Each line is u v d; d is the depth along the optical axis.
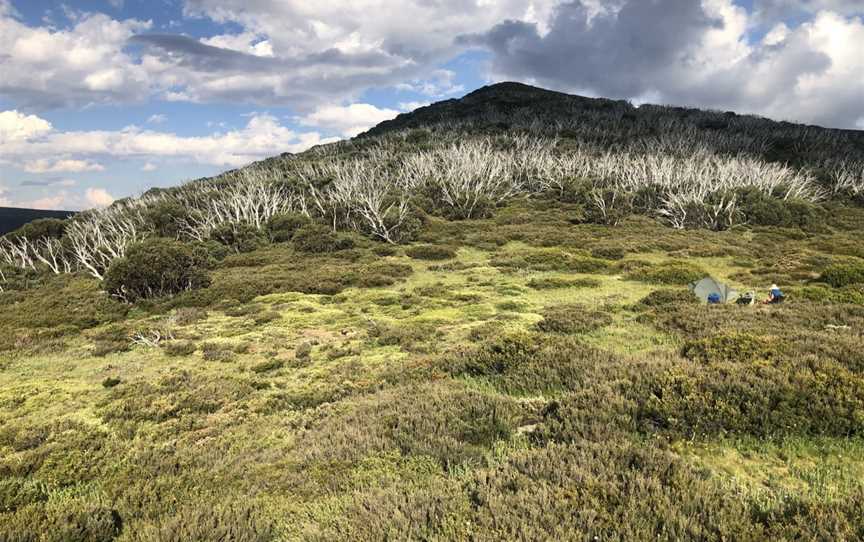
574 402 7.68
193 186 97.81
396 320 20.12
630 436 6.61
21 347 19.89
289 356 16.05
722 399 7.05
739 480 5.55
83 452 8.91
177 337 19.73
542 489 4.91
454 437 7.05
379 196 58.72
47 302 29.25
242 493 6.43
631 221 48.91
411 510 4.73
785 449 6.16
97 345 19.25
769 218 46.59
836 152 111.06
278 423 9.92
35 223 63.28
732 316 13.99
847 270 20.80
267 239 50.53
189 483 6.96
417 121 195.62
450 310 20.80
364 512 4.79
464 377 11.09
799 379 7.26
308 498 5.91
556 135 130.25
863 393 6.71
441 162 91.25
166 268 28.70
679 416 6.86
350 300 25.00
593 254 32.59
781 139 124.38
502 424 7.32
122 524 5.87
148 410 11.20
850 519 4.25
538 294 23.20
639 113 171.38
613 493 4.76
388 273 30.86
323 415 9.82
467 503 4.80
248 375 14.17
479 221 53.19
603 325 15.05
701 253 31.06
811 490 5.21
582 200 63.78
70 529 5.38
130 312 26.36
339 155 124.12
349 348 16.17
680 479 5.03
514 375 10.05
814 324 12.62
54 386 14.42
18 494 7.12
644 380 8.12
